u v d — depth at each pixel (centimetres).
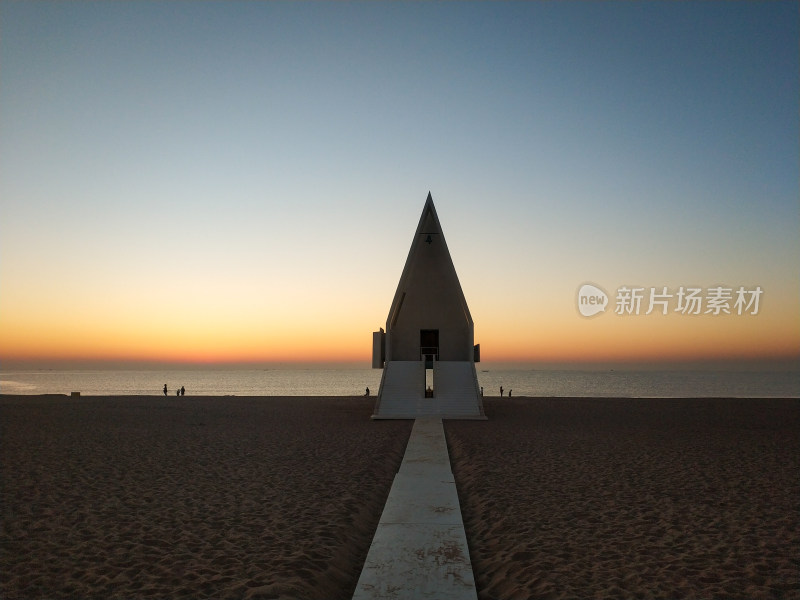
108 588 602
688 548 730
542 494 1030
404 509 930
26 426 2144
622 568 659
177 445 1650
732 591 594
